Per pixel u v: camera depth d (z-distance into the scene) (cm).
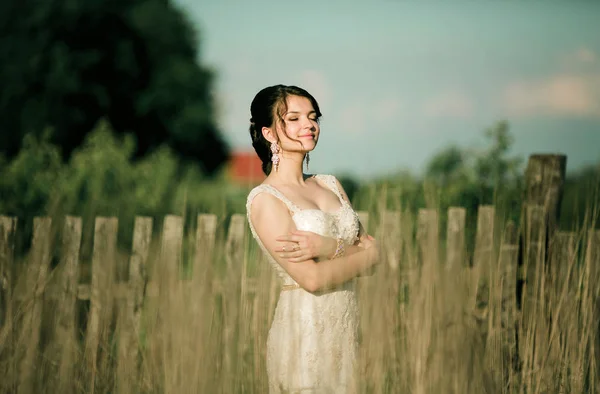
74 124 1766
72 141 1791
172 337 202
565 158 329
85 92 1798
